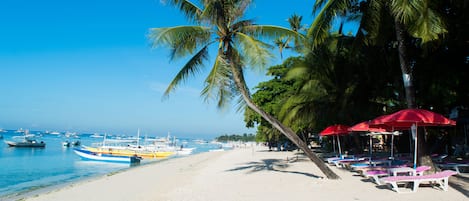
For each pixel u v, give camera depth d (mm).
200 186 12844
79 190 15203
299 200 8758
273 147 64000
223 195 10148
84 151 38531
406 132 24797
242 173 16328
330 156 27578
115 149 48625
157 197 11406
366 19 11977
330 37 18172
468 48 13141
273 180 12742
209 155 47062
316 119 21328
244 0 11727
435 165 11250
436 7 10898
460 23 11750
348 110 19625
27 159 40406
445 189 8750
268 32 11742
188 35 11398
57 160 39375
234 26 11883
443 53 13492
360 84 18719
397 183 10156
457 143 23031
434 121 8781
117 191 14273
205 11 10914
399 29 10930
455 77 12797
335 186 10453
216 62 11852
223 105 12297
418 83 14508
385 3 11273
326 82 19875
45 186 19250
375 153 27141
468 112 18672
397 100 18656
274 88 31172
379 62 16547
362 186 10164
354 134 21344
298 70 20406
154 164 33250
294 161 22938
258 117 35344
